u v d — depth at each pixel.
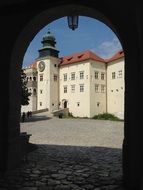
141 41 5.74
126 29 6.62
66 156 10.83
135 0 5.38
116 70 60.81
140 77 6.25
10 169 8.09
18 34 7.59
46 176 7.47
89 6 6.89
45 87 67.12
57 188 6.39
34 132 23.20
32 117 46.00
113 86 61.78
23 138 9.67
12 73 7.98
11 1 7.14
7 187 6.42
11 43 7.66
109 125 30.23
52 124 31.89
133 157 6.47
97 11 6.86
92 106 60.59
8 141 7.89
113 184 6.73
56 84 68.12
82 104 62.28
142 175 6.07
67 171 8.09
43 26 8.36
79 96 63.12
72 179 7.18
